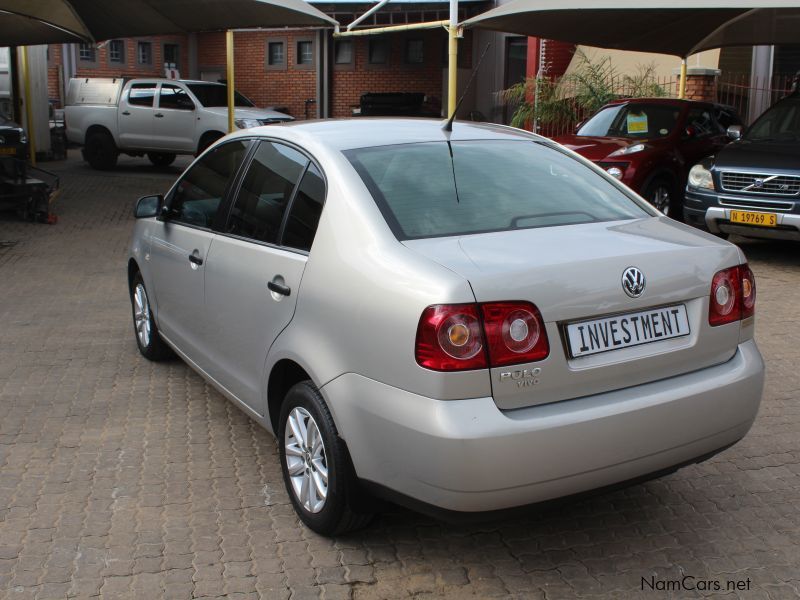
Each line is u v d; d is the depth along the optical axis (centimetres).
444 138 404
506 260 302
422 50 2327
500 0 2038
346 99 2456
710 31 1241
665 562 341
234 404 470
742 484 408
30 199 1252
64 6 1283
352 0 2052
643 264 316
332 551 349
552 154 420
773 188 898
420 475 291
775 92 1545
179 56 2797
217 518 378
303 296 346
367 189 348
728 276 340
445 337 283
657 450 313
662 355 318
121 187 1669
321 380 330
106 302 792
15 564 339
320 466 348
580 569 336
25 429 481
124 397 533
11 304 781
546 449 288
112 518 377
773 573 333
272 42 2561
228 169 454
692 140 1191
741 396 335
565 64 1822
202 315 457
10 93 1972
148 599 316
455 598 317
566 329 298
